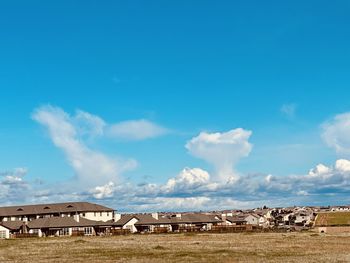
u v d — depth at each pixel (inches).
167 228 6008.9
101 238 4645.7
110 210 6968.5
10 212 6806.1
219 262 2282.2
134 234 5497.1
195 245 3383.4
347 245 3213.6
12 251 3125.0
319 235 4399.6
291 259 2372.0
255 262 2265.0
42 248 3331.7
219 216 7770.7
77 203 7012.8
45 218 6136.8
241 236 4522.6
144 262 2330.2
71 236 5378.9
